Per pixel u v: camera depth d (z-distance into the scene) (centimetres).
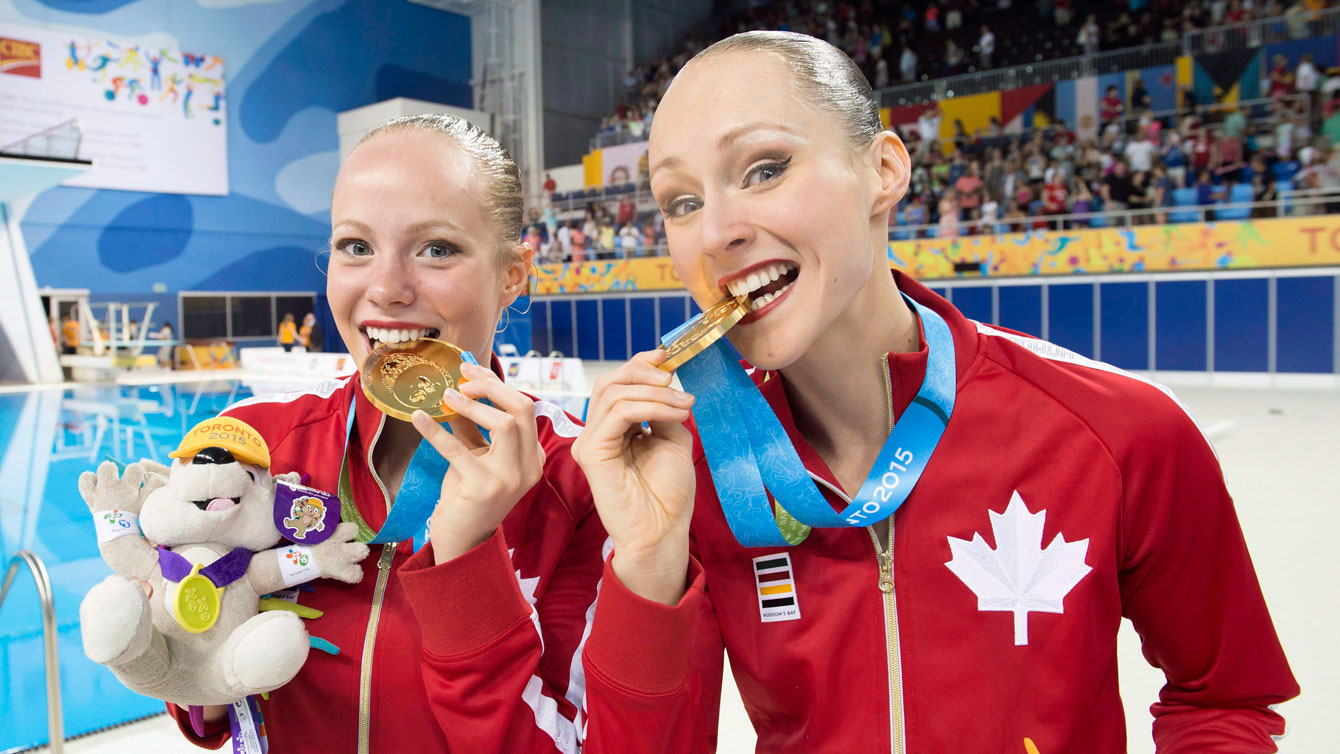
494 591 104
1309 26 1372
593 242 1858
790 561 110
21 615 345
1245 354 1227
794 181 91
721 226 93
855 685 105
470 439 110
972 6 1908
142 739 248
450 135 118
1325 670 286
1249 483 559
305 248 1969
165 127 1744
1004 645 102
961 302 1438
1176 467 102
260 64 1875
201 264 1808
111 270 1689
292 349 1855
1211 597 106
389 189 110
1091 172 1388
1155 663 116
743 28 2286
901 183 104
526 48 2106
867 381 109
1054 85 1572
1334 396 1053
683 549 100
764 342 97
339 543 112
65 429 896
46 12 1603
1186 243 1251
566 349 1895
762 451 106
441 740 114
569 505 126
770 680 110
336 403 132
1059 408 105
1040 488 104
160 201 1747
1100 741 103
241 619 105
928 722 102
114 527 103
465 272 114
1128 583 108
